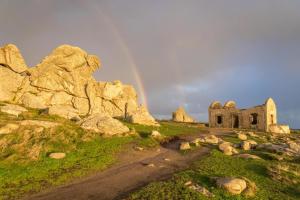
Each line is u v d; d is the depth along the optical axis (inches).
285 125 2987.2
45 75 2716.5
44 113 2055.9
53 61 2815.0
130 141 1621.6
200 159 1283.2
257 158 1310.3
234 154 1419.8
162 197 796.6
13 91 2491.4
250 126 3063.5
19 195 833.5
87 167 1113.4
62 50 2908.5
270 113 2987.2
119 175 1045.2
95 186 923.4
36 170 1030.4
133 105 3181.6
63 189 892.0
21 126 1421.0
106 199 813.2
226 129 2878.9
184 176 981.8
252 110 3058.6
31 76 2667.3
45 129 1456.7
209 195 820.6
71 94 2842.0
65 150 1272.1
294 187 962.1
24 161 1089.4
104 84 3115.2
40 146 1236.5
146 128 2116.1
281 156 1406.3
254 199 828.0
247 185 888.3
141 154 1390.3
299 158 1373.0
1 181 918.4
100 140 1526.8
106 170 1109.1
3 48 2551.7
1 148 1181.7
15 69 2576.3
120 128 1752.0
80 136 1515.7
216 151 1441.9
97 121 1739.7
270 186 950.4
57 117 1929.1
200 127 3097.9
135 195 813.9
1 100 2362.2
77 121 1836.9
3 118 1610.5
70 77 2856.8
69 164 1129.4
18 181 938.7
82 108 2859.3
